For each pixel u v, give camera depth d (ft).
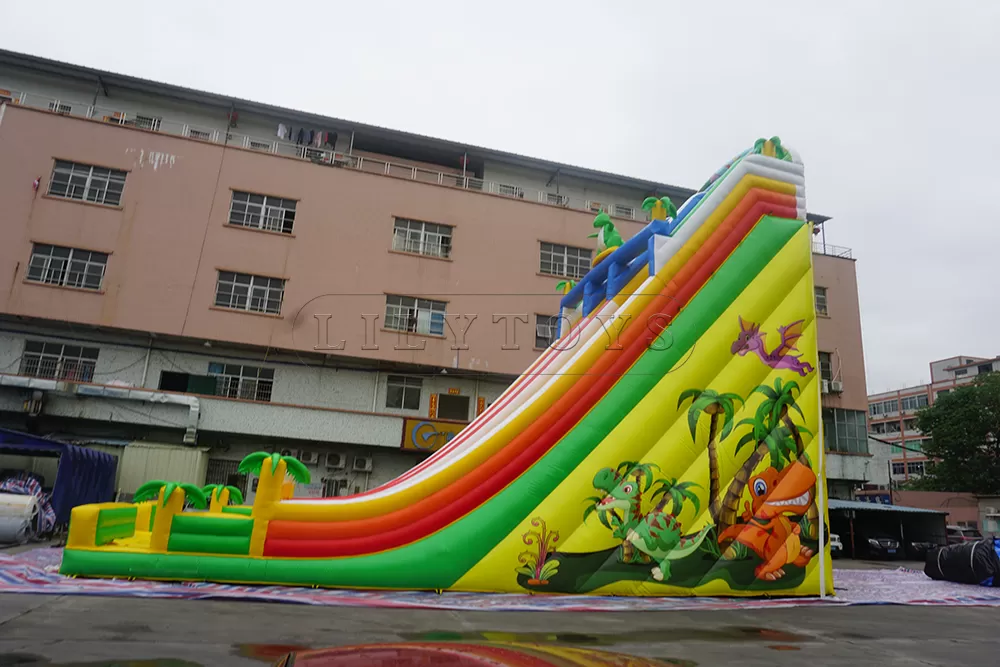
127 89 90.17
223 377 80.53
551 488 33.47
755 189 41.06
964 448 140.46
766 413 36.88
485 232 90.79
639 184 105.81
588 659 7.70
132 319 76.74
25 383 70.79
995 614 33.94
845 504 86.43
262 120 94.53
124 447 71.51
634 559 33.22
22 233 75.72
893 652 23.04
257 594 28.50
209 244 80.69
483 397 87.71
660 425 35.19
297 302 82.12
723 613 30.09
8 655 16.97
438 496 32.91
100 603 25.26
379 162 99.66
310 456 79.87
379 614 26.20
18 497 45.91
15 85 87.61
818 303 106.32
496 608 28.53
